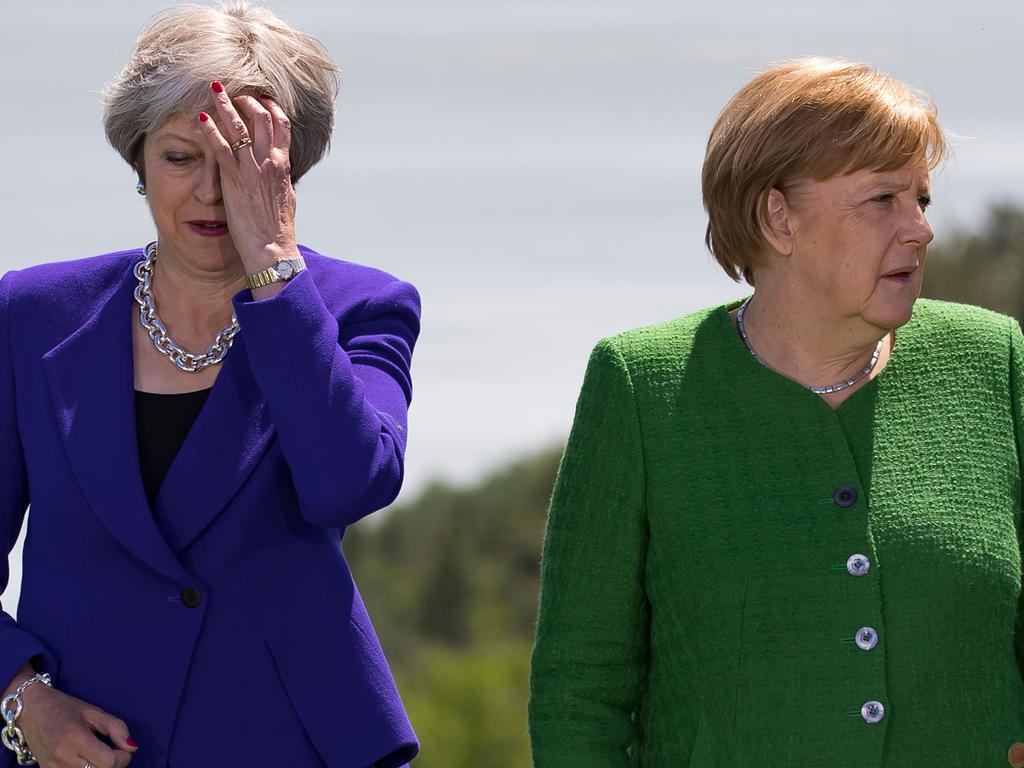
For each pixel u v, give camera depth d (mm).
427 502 164250
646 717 13359
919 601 12523
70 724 12812
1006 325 13352
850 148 12414
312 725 13203
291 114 13602
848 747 12438
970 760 12484
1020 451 12961
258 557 13289
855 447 12891
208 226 13414
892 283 12656
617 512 13164
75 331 13703
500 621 151125
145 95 13133
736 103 13000
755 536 12734
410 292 14430
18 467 13727
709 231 13383
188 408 13508
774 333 13219
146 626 13156
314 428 12836
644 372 13305
